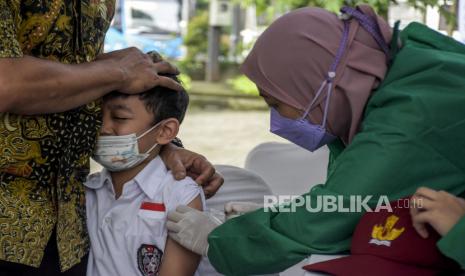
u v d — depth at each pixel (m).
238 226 1.78
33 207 1.73
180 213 1.89
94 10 1.77
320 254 1.69
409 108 1.65
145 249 1.93
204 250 1.85
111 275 1.94
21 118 1.65
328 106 1.82
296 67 1.83
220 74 11.63
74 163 1.80
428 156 1.64
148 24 10.14
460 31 3.38
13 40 1.55
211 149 7.09
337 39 1.83
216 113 9.16
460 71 1.70
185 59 11.72
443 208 1.55
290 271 1.95
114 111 1.86
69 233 1.81
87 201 2.04
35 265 1.72
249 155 2.67
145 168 1.97
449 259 1.59
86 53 1.76
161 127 1.93
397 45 1.85
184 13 11.80
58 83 1.61
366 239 1.62
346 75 1.80
